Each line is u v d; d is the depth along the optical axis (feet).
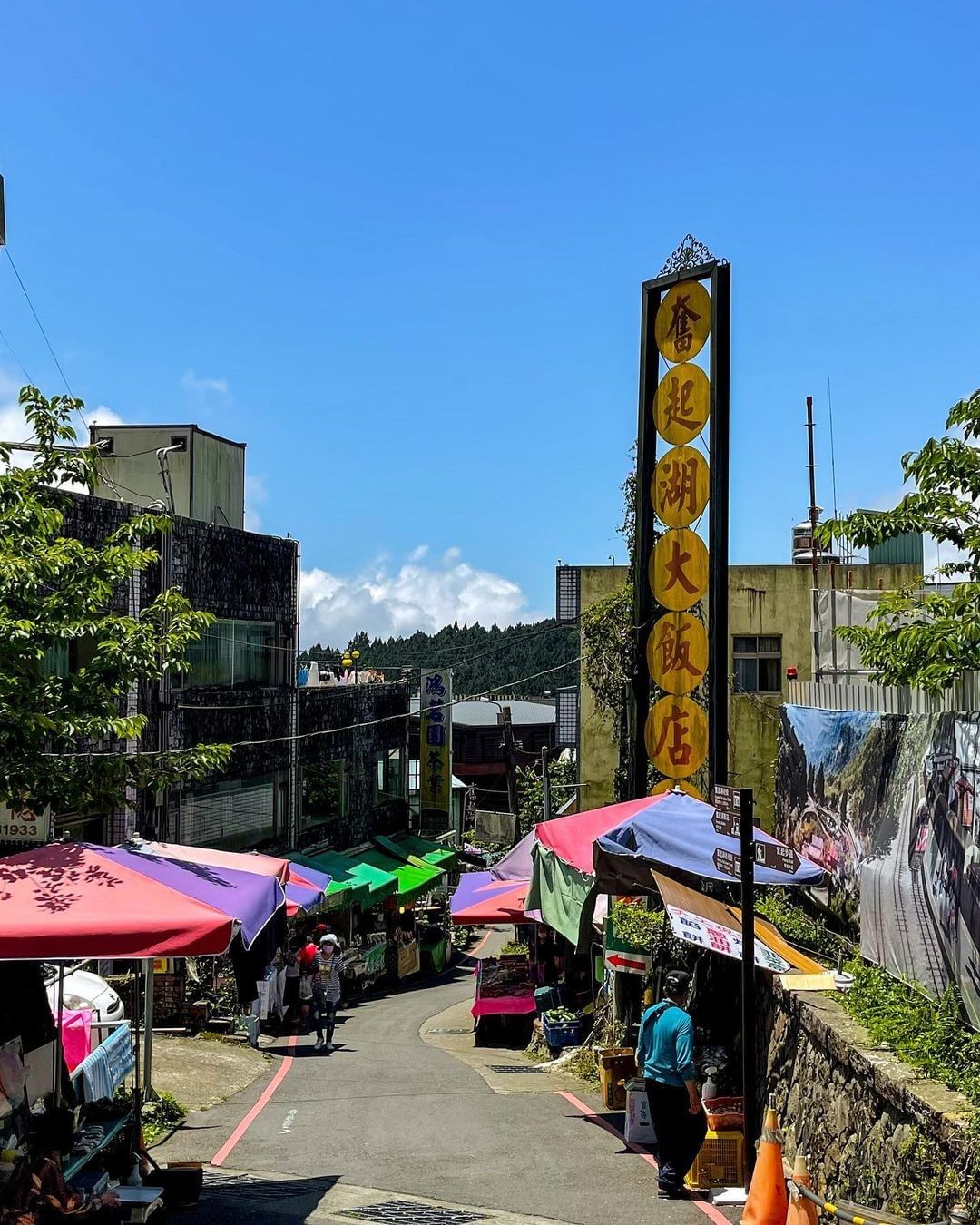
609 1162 35.83
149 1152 38.78
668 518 51.29
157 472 101.45
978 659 31.60
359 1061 66.18
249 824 97.09
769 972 36.55
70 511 73.31
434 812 136.77
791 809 48.06
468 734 219.41
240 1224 29.53
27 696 38.78
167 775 40.96
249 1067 63.10
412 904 130.62
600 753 93.61
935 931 30.22
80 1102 32.04
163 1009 73.31
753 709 85.35
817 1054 31.40
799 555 97.96
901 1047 27.25
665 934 45.60
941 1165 22.81
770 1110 28.07
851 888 39.55
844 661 60.80
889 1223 21.95
